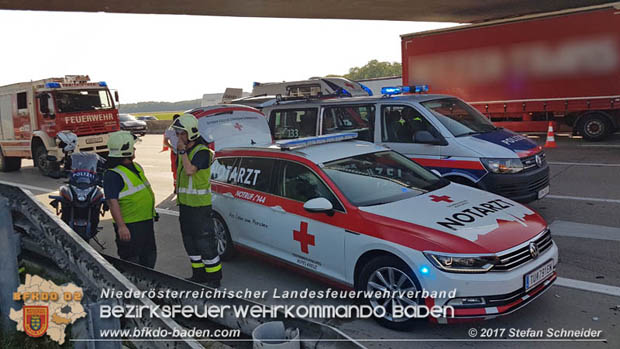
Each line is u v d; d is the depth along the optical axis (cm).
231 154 607
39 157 1438
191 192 504
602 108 1428
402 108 739
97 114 1441
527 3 2192
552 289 481
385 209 441
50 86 1365
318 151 532
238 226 573
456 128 709
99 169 604
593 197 819
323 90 1452
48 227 343
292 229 498
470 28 1616
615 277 499
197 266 532
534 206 793
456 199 470
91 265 303
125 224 482
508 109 1589
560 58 1470
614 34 1374
